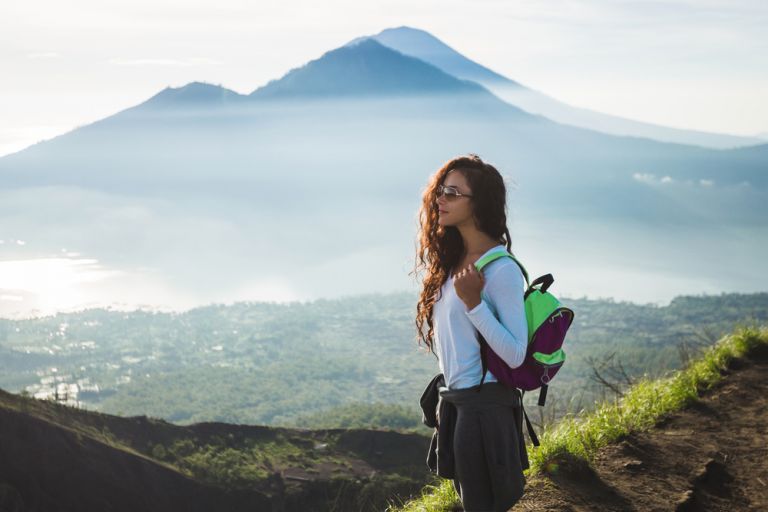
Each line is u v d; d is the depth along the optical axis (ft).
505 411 7.25
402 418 260.21
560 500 10.64
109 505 104.78
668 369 17.95
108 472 111.55
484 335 6.90
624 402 15.39
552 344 6.98
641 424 14.46
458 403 7.28
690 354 19.24
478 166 7.53
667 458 12.73
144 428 133.18
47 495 103.71
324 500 104.58
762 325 20.57
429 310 7.91
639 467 12.10
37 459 108.99
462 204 7.36
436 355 8.03
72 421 126.11
